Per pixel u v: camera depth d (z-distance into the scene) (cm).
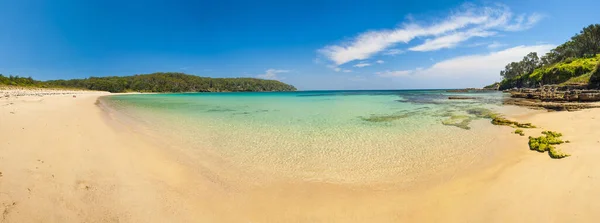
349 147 1034
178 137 1197
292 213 549
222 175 744
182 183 675
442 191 634
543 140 984
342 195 631
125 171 717
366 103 3575
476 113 2127
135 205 541
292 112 2312
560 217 468
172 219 504
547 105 2317
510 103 3044
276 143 1099
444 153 940
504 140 1095
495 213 506
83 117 1634
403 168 801
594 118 1418
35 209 490
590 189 545
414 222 507
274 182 705
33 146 851
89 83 12638
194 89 15600
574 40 8869
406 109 2566
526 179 644
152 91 13125
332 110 2491
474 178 699
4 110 1622
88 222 471
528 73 9344
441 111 2331
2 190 540
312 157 912
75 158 779
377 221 516
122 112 2239
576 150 819
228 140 1151
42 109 1877
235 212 547
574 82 5425
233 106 3073
